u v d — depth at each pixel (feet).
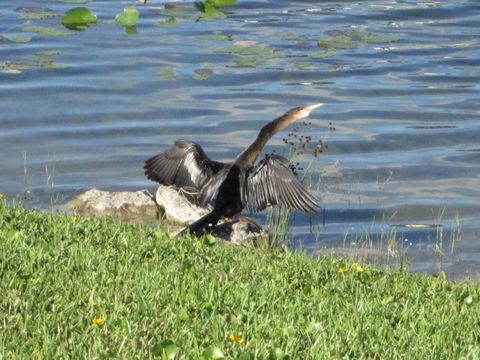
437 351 28.30
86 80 76.84
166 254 35.60
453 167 62.75
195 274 33.17
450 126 70.44
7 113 69.36
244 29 93.66
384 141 66.85
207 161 41.73
